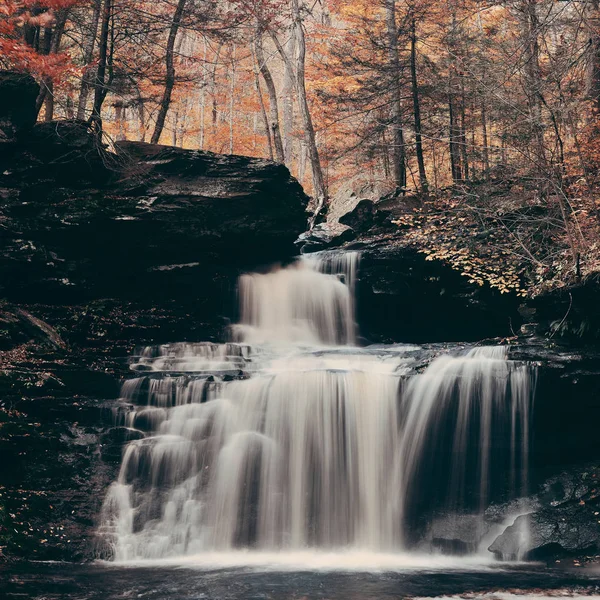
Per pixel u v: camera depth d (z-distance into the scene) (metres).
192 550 11.23
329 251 18.91
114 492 11.46
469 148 22.39
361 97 26.61
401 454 12.08
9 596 8.01
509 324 17.05
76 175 16.27
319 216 23.62
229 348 15.10
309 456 12.04
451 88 20.45
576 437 12.30
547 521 11.00
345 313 17.97
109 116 30.48
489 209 16.41
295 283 17.86
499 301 17.02
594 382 12.16
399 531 11.70
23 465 11.38
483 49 19.95
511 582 9.11
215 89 38.44
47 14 15.31
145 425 12.46
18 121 15.66
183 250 16.75
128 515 11.23
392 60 25.33
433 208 20.19
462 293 17.44
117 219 15.95
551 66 14.00
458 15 24.25
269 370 13.49
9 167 15.67
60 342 14.46
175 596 8.16
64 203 15.77
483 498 11.84
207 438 12.23
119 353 14.79
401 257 17.67
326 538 11.70
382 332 18.31
